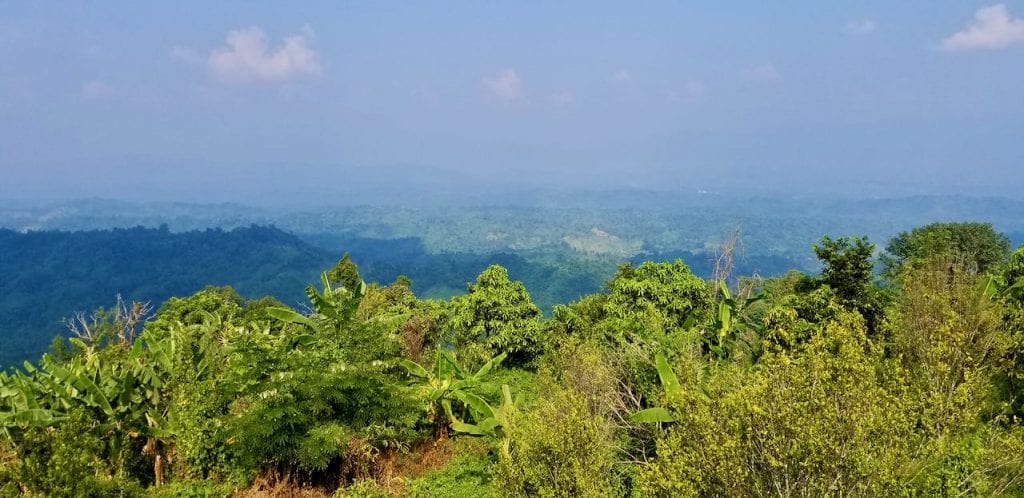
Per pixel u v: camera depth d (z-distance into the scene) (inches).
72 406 499.5
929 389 384.8
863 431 286.2
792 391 310.0
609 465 413.1
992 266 1135.6
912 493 303.4
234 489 509.0
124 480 452.4
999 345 462.6
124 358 592.1
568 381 532.1
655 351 553.3
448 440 618.5
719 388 399.9
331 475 537.3
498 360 690.2
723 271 811.4
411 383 660.7
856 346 352.5
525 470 379.9
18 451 426.9
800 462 289.3
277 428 491.8
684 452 327.0
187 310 1058.7
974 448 372.8
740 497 297.4
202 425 524.4
